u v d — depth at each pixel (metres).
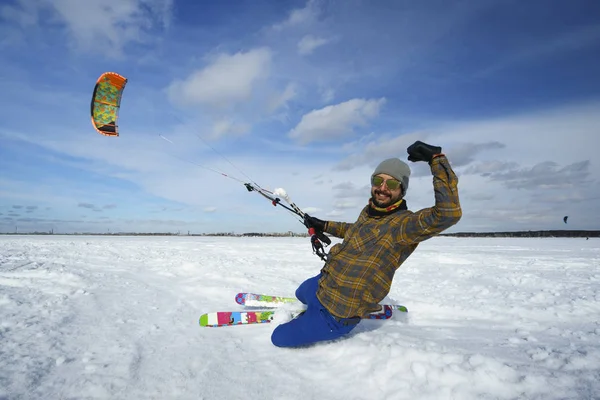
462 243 20.81
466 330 3.14
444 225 2.16
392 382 2.01
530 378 1.95
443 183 2.12
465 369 2.01
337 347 2.56
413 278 6.25
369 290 2.47
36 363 2.23
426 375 2.01
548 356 2.37
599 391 1.87
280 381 2.12
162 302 3.99
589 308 3.82
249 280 5.44
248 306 3.86
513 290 4.95
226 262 7.75
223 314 3.16
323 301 2.54
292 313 3.32
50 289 4.36
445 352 2.29
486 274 6.68
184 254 9.69
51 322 3.06
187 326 3.15
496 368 2.03
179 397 1.91
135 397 1.89
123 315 3.41
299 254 10.73
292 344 2.58
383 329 3.15
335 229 3.13
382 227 2.43
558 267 8.09
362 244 2.48
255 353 2.56
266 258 9.29
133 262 7.41
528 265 8.48
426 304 3.93
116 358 2.38
